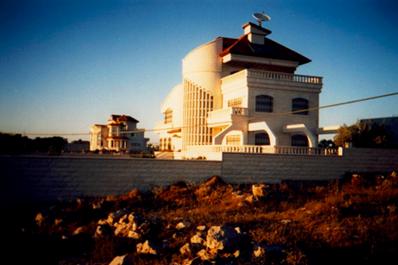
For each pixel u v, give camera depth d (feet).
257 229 45.44
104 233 46.96
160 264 36.24
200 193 71.56
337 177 86.63
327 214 55.06
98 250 41.75
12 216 59.00
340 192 73.97
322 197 71.46
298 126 100.63
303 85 114.73
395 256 38.27
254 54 124.16
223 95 127.65
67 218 57.16
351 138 104.58
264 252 35.99
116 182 71.51
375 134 104.99
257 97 110.73
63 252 42.63
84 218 58.18
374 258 37.70
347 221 51.16
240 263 34.37
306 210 59.26
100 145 241.14
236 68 131.03
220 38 131.95
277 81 111.86
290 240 41.81
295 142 112.68
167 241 42.75
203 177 77.92
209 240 37.58
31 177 65.82
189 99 132.16
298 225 49.14
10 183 64.44
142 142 242.37
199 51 131.13
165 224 49.49
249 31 132.67
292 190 76.38
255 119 108.37
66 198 67.97
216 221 51.13
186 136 132.36
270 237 41.91
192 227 47.88
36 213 60.34
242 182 80.33
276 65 129.18
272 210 61.72
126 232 45.96
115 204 64.39
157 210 62.64
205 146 105.60
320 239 43.09
